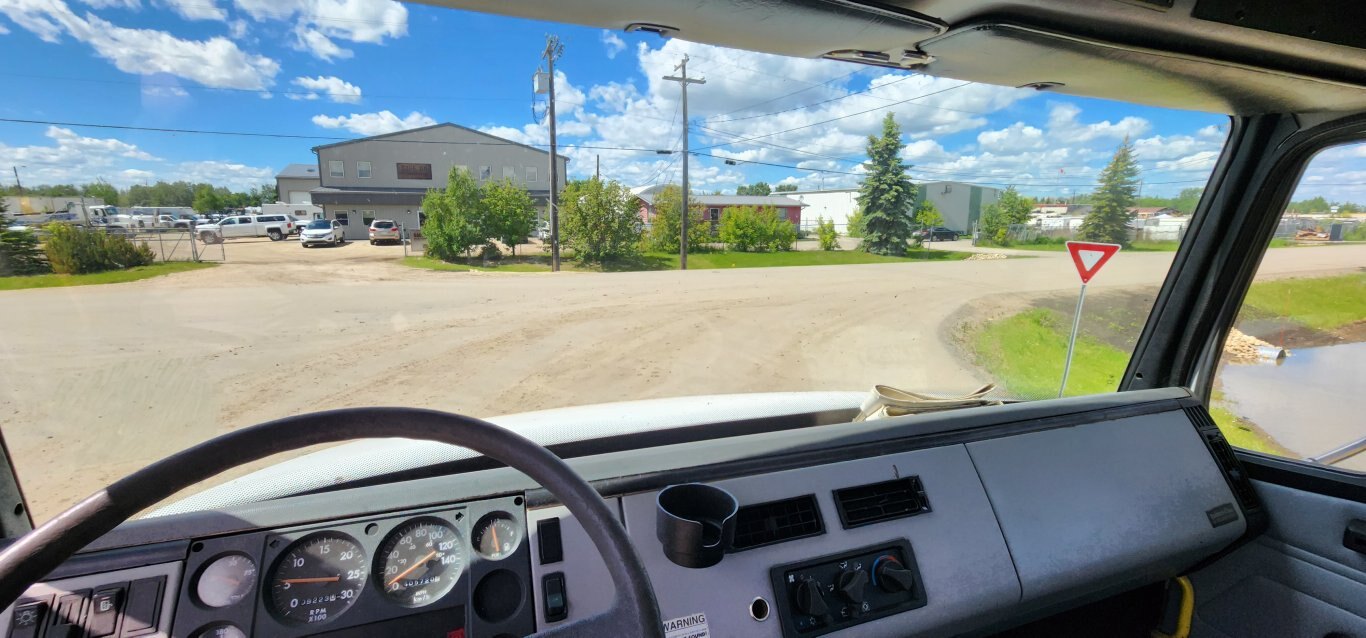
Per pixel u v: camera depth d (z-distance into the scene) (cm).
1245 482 184
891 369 425
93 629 84
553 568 101
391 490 104
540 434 157
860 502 129
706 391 360
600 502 64
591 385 357
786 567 115
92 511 52
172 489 54
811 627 113
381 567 96
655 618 62
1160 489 166
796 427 188
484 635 95
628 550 64
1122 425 174
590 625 64
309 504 99
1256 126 197
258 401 250
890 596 121
